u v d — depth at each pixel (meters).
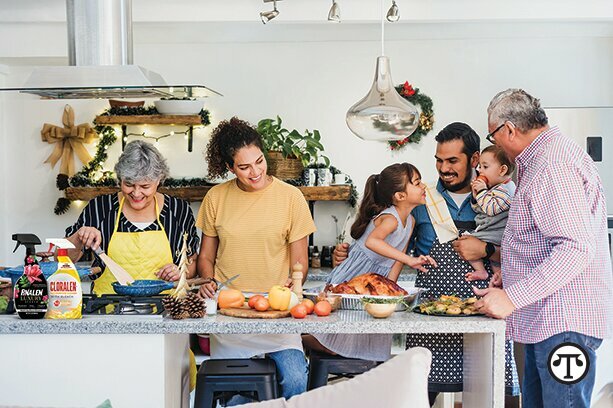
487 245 3.98
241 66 6.17
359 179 6.20
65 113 6.18
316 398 2.20
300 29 5.94
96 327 3.18
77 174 6.18
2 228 6.22
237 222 4.10
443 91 6.13
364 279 3.59
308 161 5.89
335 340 4.00
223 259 4.16
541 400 3.38
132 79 3.63
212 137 4.08
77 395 3.20
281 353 3.80
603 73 6.05
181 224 4.15
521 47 6.09
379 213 4.25
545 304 3.20
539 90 6.09
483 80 6.11
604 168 5.49
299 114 6.18
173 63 6.16
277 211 4.10
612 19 5.59
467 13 5.55
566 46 6.07
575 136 5.50
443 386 4.04
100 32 3.79
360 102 3.60
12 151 6.25
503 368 3.22
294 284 3.67
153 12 5.52
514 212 3.29
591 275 3.18
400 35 6.04
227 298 3.48
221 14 5.53
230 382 3.42
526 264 3.26
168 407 3.30
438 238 4.09
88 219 4.08
